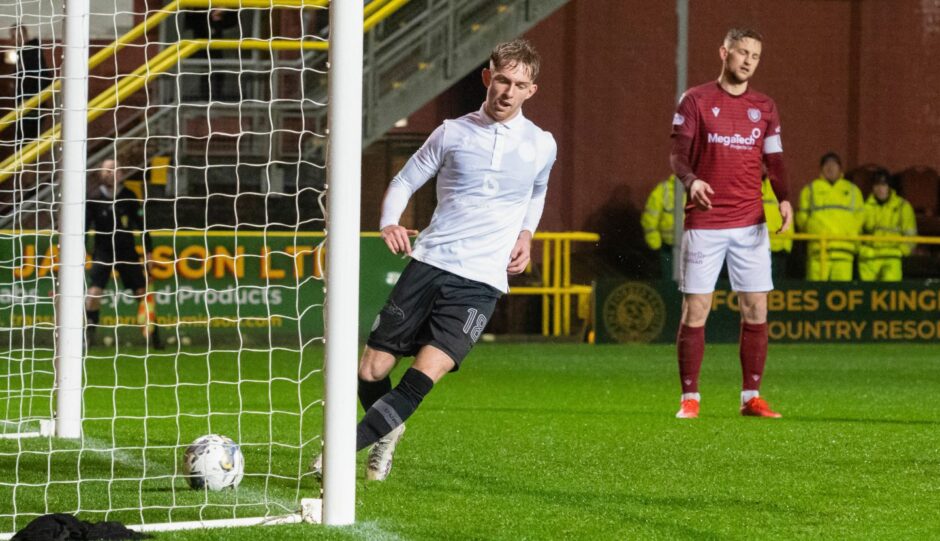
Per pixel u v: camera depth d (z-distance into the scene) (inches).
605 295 1418.6
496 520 432.1
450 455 595.2
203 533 396.2
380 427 465.1
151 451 594.9
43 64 1089.4
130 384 970.1
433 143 483.5
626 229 1812.3
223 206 1398.9
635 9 1817.2
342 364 414.3
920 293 1459.2
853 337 1446.9
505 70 473.7
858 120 1898.4
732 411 805.9
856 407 836.6
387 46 1449.3
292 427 702.5
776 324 1434.5
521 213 489.7
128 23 1406.3
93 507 444.8
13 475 515.5
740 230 750.5
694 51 1844.2
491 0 1446.9
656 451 611.8
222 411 790.5
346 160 410.3
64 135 624.4
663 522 434.3
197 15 1402.6
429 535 404.5
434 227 486.9
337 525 414.3
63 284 639.8
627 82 1817.2
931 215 1831.9
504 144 480.4
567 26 1802.4
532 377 1051.9
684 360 765.9
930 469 560.4
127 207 1295.5
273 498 467.5
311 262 1369.3
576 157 1806.1
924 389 966.4
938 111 1907.0
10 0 1024.9
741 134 739.4
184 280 1337.4
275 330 1364.4
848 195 1628.9
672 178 1584.6
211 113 1403.8
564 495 484.7
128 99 1397.6
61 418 644.1
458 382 1005.8
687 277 755.4
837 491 501.4
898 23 1900.8
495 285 482.6
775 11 1871.3
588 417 765.9
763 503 473.4
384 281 1380.4
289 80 1427.2
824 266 1583.4
